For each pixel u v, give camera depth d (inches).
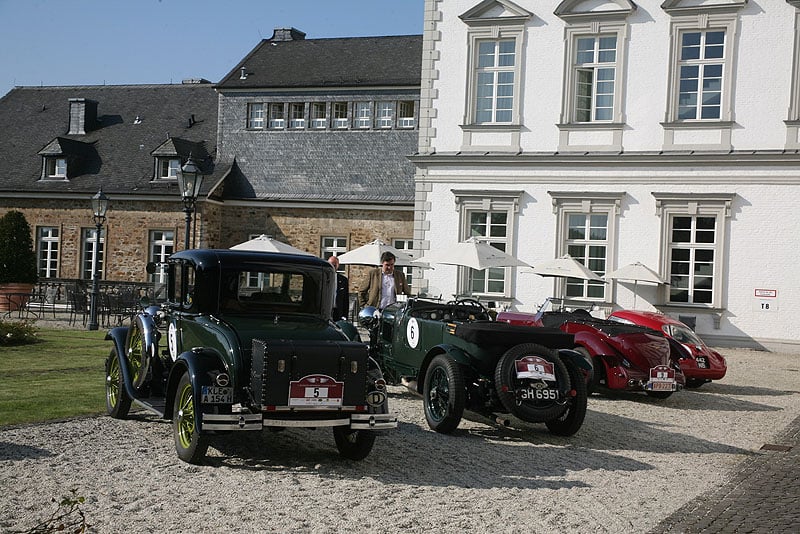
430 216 1000.9
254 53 1423.5
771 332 884.0
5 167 1459.2
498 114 986.1
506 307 859.4
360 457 318.0
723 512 272.4
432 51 1003.9
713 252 906.7
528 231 965.2
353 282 1266.0
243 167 1346.0
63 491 256.4
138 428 359.6
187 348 337.7
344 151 1300.4
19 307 1085.1
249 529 227.9
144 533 221.5
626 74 935.0
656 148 924.6
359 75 1307.8
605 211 939.3
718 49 908.0
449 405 380.8
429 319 436.1
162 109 1520.7
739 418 481.4
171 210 1331.2
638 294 928.3
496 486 293.3
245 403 293.0
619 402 522.6
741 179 893.2
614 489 299.1
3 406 398.0
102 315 930.7
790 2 876.6
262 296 339.9
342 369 297.6
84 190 1370.6
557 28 958.4
